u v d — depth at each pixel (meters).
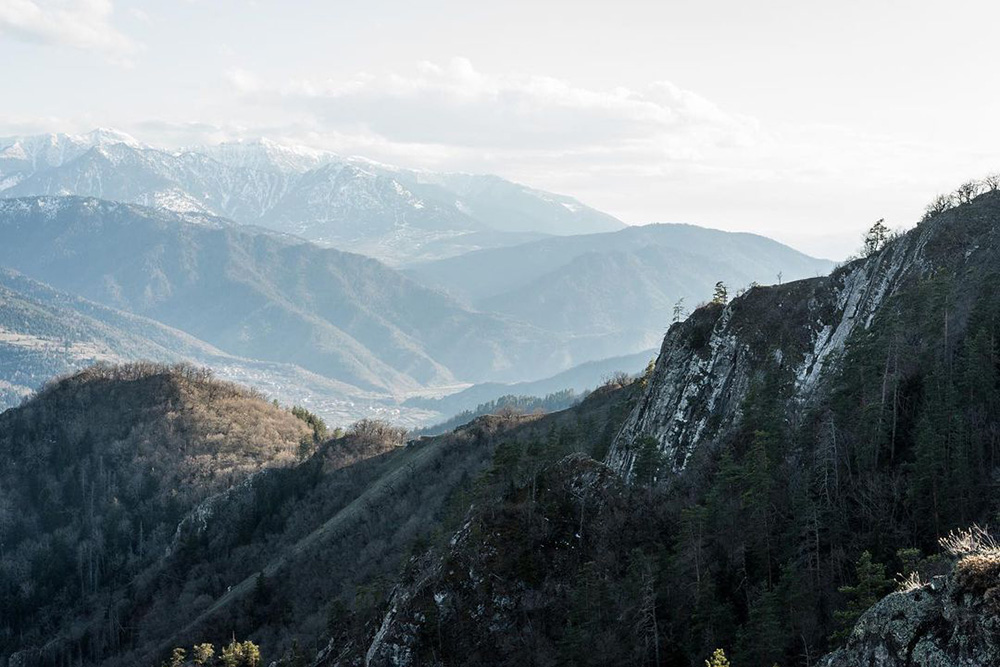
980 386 69.88
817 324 109.69
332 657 98.81
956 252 94.81
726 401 110.81
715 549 72.62
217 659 123.00
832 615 55.00
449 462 195.12
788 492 75.25
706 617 64.56
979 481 63.09
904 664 28.12
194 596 197.25
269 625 156.75
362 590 110.69
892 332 80.12
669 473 105.81
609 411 169.75
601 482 89.25
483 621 79.81
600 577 77.88
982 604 26.39
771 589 65.06
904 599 29.45
